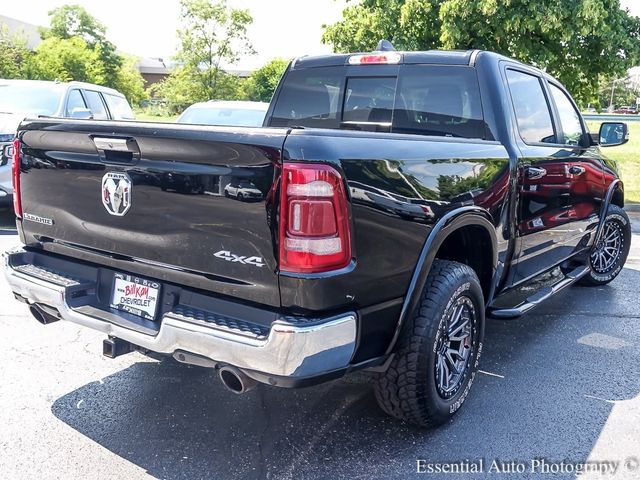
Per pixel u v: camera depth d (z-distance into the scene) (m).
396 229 2.70
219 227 2.53
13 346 4.21
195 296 2.71
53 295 3.03
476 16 11.05
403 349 2.95
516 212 3.82
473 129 3.85
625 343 4.56
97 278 3.12
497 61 3.92
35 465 2.83
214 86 39.31
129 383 3.70
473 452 3.02
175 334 2.56
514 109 3.97
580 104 13.33
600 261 6.01
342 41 13.38
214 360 2.53
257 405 3.46
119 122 2.80
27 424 3.19
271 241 2.40
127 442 3.04
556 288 4.64
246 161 2.41
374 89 4.26
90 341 4.34
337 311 2.51
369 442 3.09
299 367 2.38
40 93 9.25
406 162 2.79
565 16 10.67
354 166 2.50
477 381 3.84
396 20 12.13
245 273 2.51
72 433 3.11
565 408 3.49
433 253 2.94
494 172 3.49
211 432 3.16
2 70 33.59
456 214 3.08
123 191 2.82
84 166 2.97
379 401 3.10
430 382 3.01
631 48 11.55
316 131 2.45
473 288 3.25
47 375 3.78
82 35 58.09
